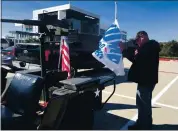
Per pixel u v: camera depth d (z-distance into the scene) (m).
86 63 9.05
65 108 3.22
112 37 3.59
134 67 3.85
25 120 2.92
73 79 3.52
